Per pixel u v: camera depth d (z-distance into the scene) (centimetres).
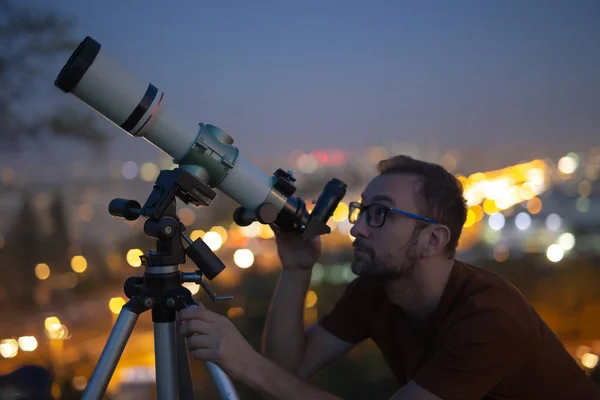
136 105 128
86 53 122
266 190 146
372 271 154
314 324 186
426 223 150
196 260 130
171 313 128
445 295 151
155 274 127
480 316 138
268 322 177
